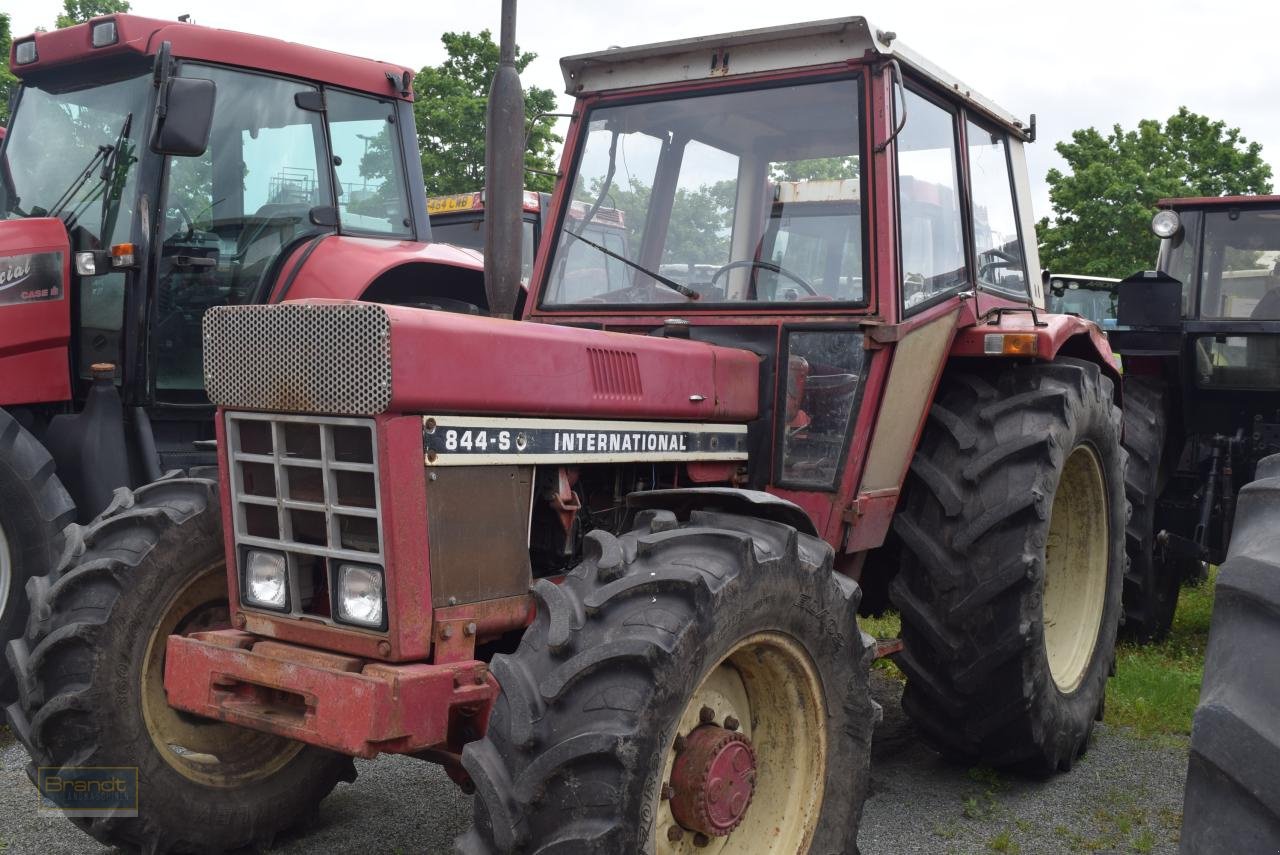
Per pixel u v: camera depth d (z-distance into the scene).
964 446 3.77
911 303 3.52
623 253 3.79
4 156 5.54
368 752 2.39
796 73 3.55
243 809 3.19
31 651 3.07
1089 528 4.39
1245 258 6.45
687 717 2.61
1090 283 10.80
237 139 5.53
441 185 18.23
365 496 2.51
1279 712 1.60
